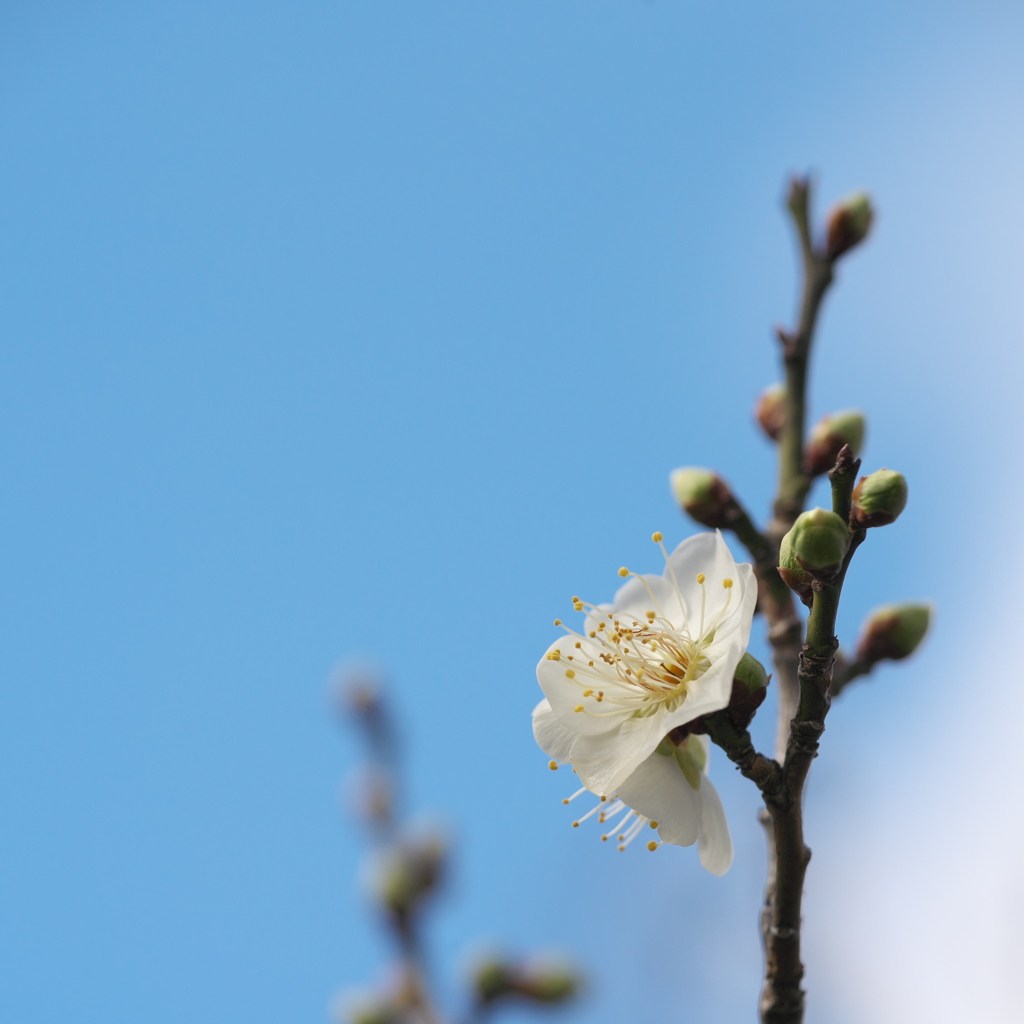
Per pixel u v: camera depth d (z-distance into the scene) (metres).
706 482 0.44
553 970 0.43
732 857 0.41
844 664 0.44
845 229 0.46
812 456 0.44
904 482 0.40
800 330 0.45
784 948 0.40
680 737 0.41
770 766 0.40
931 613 0.44
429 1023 0.42
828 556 0.39
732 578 0.41
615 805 0.42
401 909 0.43
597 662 0.41
